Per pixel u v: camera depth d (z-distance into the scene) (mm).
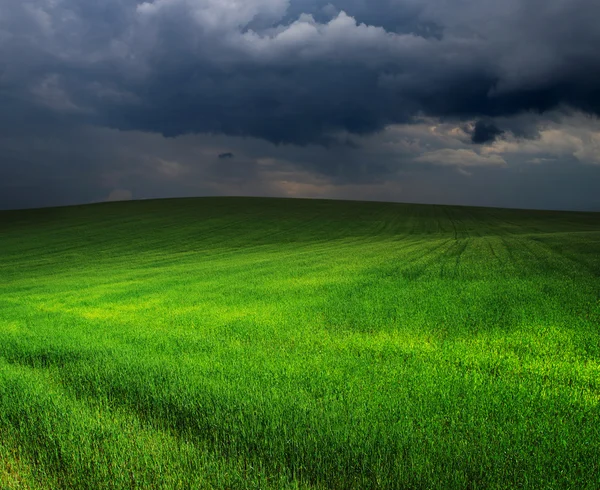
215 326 11320
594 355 7699
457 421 5168
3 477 4520
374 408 5566
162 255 41719
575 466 4203
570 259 22500
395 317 11273
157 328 11523
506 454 4430
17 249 46812
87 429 5375
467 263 22047
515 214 83750
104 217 70688
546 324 9758
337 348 8797
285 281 19406
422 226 63781
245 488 4137
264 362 7871
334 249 38438
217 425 5348
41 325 12766
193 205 85062
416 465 4289
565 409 5445
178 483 4215
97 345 9641
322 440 4871
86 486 4332
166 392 6473
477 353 8070
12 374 7617
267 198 100250
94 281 25500
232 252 42031
